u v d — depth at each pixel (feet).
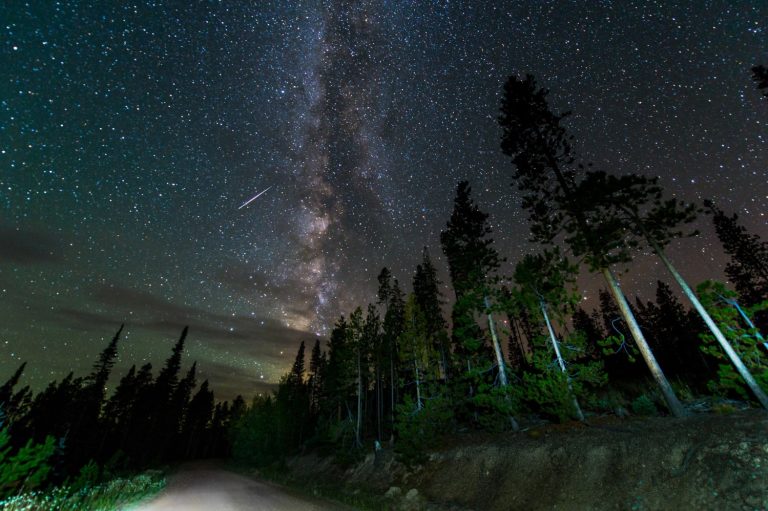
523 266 56.85
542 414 64.08
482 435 63.72
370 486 70.44
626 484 33.45
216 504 54.39
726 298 42.86
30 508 26.71
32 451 26.37
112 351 180.34
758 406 38.99
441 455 62.28
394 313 124.26
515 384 61.77
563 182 66.23
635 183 49.14
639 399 49.57
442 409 69.67
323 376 159.12
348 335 120.16
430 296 115.24
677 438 34.22
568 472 39.47
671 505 28.68
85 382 169.68
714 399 46.24
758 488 25.36
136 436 193.06
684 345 106.22
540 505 37.96
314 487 85.92
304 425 170.30
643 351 46.34
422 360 83.71
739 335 41.50
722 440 30.66
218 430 326.44
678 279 46.85
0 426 27.14
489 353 73.82
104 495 40.91
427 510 48.21
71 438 147.84
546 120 71.26
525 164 69.77
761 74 58.39
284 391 181.06
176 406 233.55
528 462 45.24
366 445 102.12
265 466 153.89
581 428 47.11
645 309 152.15
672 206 48.19
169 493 64.69
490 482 47.52
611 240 51.85
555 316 55.77
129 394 199.82
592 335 143.13
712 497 26.99
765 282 107.24
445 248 82.38
